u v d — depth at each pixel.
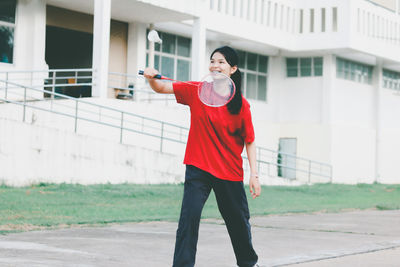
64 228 10.27
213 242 8.66
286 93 37.41
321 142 36.16
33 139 18.09
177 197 18.42
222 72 5.12
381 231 10.79
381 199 23.56
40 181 18.22
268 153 36.22
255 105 35.81
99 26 23.06
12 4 23.83
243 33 31.66
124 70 28.44
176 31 29.88
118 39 28.23
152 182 21.52
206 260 7.04
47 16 25.36
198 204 5.11
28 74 23.97
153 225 11.10
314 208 17.23
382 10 37.34
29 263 6.41
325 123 36.31
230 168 5.21
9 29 23.73
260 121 35.66
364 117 39.97
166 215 13.85
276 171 36.44
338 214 14.94
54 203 15.01
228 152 5.21
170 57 30.22
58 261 6.61
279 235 9.83
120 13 26.58
